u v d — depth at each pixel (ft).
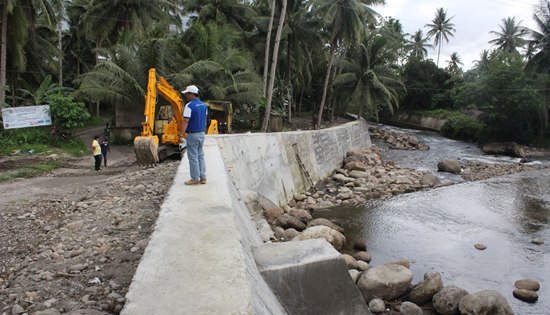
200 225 17.65
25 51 94.94
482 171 88.69
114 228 23.57
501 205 56.34
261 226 36.19
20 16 79.51
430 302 27.45
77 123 78.64
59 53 100.58
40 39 95.81
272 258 17.70
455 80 187.52
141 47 85.51
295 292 16.71
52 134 76.89
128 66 85.97
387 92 133.59
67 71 153.07
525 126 134.92
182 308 10.91
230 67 95.45
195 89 24.56
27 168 54.34
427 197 61.05
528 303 28.48
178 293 11.77
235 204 23.24
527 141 131.54
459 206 55.47
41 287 16.31
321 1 113.19
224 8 114.32
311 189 67.00
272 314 13.07
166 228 17.25
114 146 84.64
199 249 15.03
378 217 49.44
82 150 76.02
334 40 120.26
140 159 50.03
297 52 122.62
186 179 26.73
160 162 55.16
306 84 167.84
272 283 16.44
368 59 136.87
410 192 65.51
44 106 75.10
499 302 24.93
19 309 14.44
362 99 139.74
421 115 188.44
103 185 37.76
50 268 18.13
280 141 60.54
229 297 11.51
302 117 174.60
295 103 179.93
